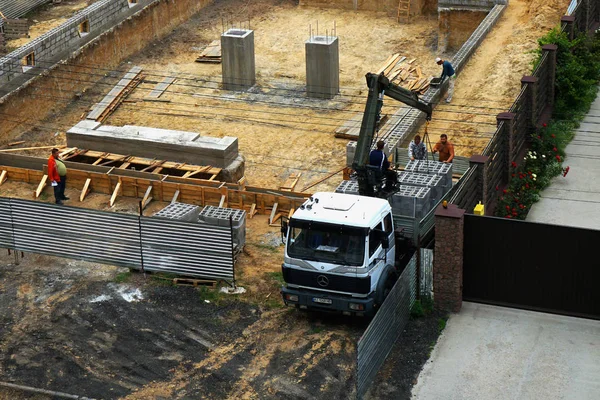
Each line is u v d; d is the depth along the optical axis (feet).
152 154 92.43
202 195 83.05
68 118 108.37
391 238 63.93
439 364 58.39
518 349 59.62
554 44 95.86
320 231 60.85
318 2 143.33
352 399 55.77
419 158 79.61
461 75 110.11
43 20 130.31
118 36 122.62
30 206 72.74
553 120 95.04
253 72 117.50
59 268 72.95
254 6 145.48
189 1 139.74
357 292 60.75
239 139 102.37
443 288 63.46
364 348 54.19
